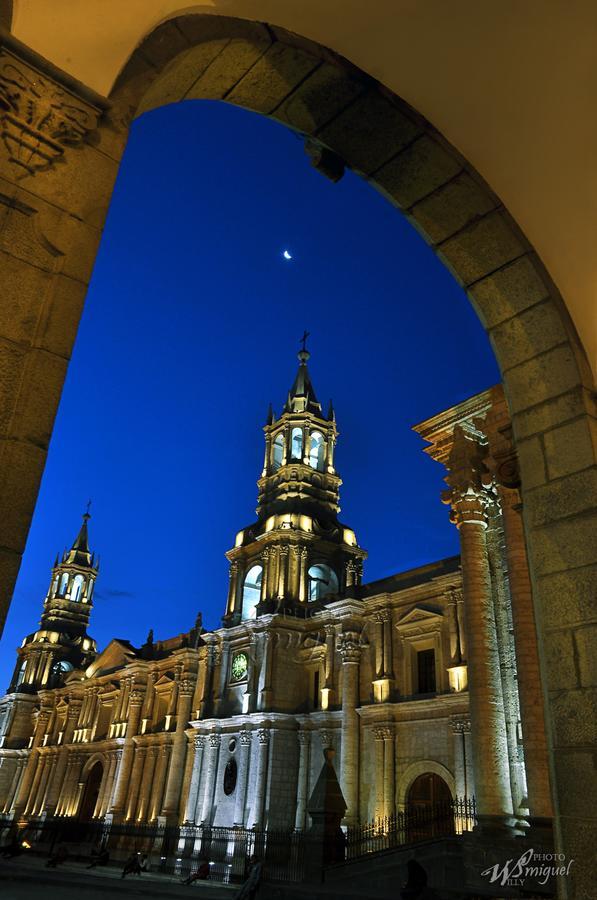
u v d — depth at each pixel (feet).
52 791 221.66
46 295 13.69
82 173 14.78
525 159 24.56
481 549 60.13
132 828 160.66
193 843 138.72
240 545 169.48
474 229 26.09
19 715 260.42
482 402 57.82
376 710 118.42
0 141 13.76
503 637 69.15
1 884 72.43
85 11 15.25
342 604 132.57
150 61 17.06
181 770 165.07
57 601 285.64
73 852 171.32
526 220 25.17
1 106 13.78
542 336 24.86
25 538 12.00
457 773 102.53
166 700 187.73
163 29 17.65
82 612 287.89
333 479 177.47
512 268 25.64
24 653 278.26
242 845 119.14
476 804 53.11
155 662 192.65
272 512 169.07
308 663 141.79
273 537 158.81
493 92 23.58
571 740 20.06
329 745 128.26
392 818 103.24
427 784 109.09
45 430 12.92
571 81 22.62
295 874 88.28
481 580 59.21
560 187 24.56
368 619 130.21
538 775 39.55
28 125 14.08
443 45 22.53
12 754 253.24
